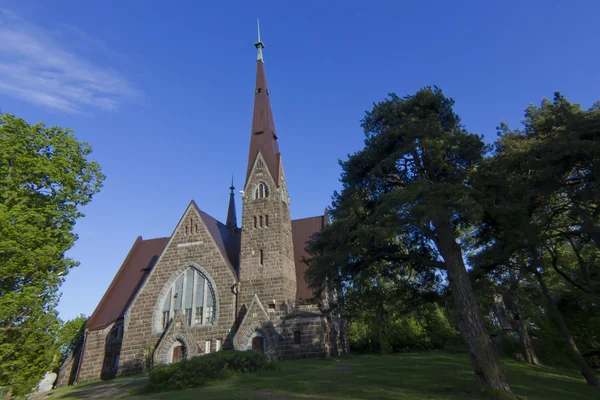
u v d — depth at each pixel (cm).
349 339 4881
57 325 2633
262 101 5128
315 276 2417
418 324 5066
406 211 2014
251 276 4072
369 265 2525
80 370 4159
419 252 2556
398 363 3147
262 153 4703
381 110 2553
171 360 3806
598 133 2147
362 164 2450
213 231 4641
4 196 2666
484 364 1961
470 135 2223
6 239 2505
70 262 2866
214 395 2114
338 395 1998
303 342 3716
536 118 3114
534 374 2797
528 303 3600
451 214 2094
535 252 2427
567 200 2695
